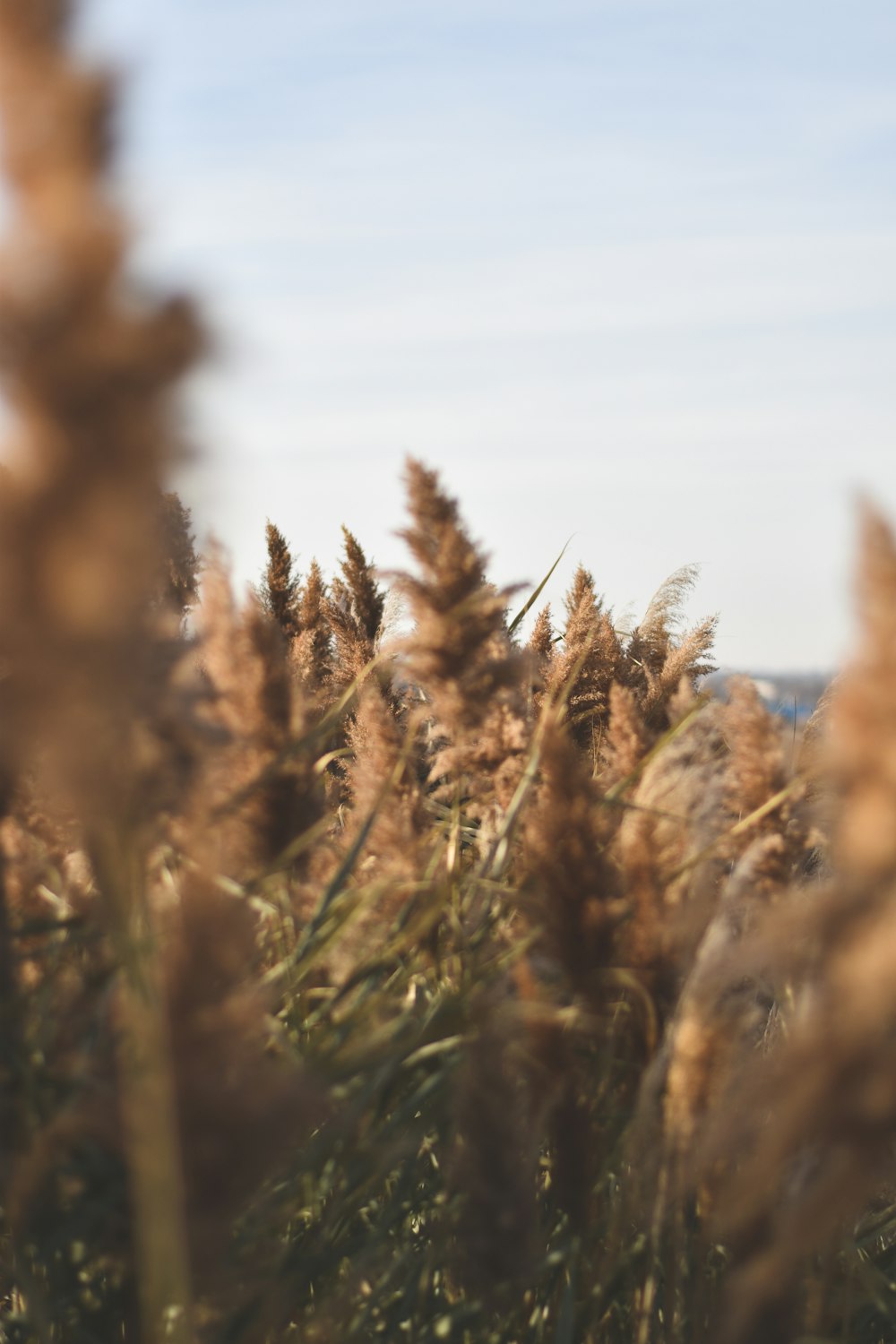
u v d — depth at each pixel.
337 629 4.01
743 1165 2.26
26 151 1.22
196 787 1.90
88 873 2.35
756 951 1.71
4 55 1.21
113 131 1.23
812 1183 2.11
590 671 3.65
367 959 2.45
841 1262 2.35
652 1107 2.33
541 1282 2.38
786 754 2.49
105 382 1.24
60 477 1.28
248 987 2.22
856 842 1.56
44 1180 2.19
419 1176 2.46
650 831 2.45
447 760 2.69
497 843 2.52
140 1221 2.11
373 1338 2.30
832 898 1.61
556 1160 2.38
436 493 2.66
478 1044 2.28
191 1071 2.08
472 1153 2.27
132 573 1.34
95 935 2.23
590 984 2.40
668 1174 2.30
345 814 2.95
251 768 2.50
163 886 2.28
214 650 2.48
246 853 2.51
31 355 1.23
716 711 2.65
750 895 2.43
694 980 2.29
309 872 2.57
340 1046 2.31
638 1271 2.40
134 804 1.74
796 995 2.20
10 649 1.38
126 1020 2.14
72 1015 2.23
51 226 1.22
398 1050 2.29
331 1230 2.32
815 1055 1.63
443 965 2.52
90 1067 2.16
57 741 1.54
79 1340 2.22
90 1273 2.28
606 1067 2.41
